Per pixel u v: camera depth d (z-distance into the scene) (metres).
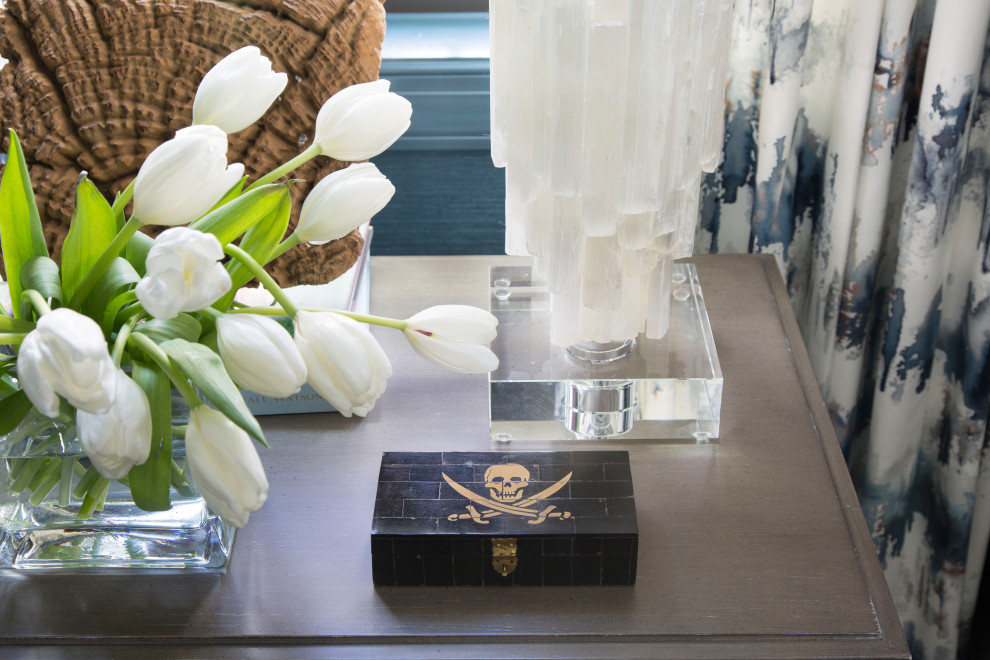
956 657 1.12
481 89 0.99
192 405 0.45
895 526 1.07
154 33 0.62
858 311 0.96
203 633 0.56
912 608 1.13
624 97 0.56
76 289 0.49
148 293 0.38
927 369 0.97
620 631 0.56
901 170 0.95
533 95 0.58
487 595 0.58
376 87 0.49
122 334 0.46
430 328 0.52
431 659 0.54
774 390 0.75
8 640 0.55
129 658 0.55
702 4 0.55
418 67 0.97
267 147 0.66
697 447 0.69
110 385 0.38
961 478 1.00
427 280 0.88
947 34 0.80
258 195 0.48
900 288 0.93
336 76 0.65
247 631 0.56
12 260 0.50
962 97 0.83
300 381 0.44
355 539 0.62
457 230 1.09
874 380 1.06
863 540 0.61
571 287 0.66
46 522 0.58
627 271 0.66
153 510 0.49
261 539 0.62
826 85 0.91
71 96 0.62
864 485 1.05
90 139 0.63
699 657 0.54
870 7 0.81
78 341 0.36
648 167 0.58
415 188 1.06
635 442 0.70
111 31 0.62
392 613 0.57
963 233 0.93
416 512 0.59
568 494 0.60
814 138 0.94
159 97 0.63
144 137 0.64
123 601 0.58
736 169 0.96
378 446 0.70
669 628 0.56
